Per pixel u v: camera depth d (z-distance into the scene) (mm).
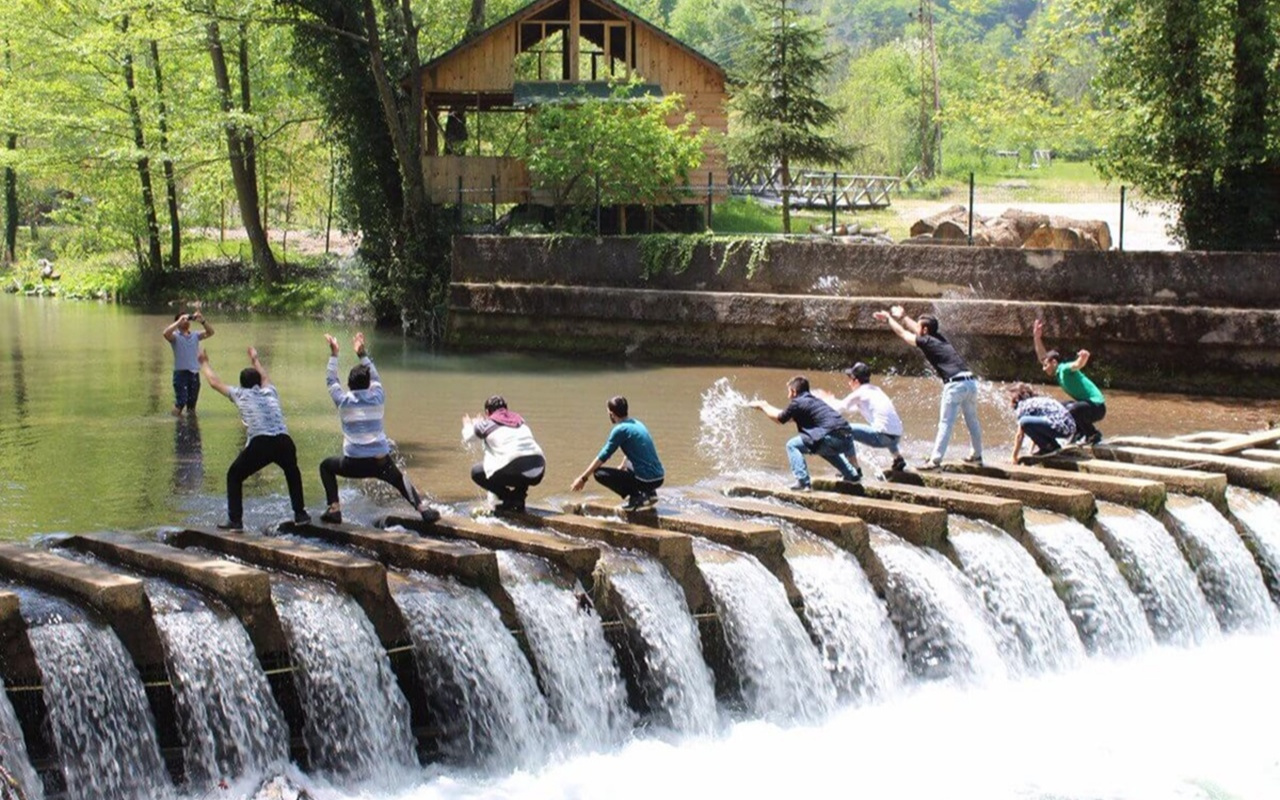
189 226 49375
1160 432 18812
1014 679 12906
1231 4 23969
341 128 34312
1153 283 22438
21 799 7887
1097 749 11445
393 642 10656
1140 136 24859
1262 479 15672
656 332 26438
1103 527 14180
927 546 13102
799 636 11953
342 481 15008
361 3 32781
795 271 25172
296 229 57156
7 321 36094
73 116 41438
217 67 38969
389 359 26484
